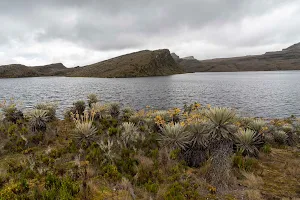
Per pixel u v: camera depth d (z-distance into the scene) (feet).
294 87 167.02
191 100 104.47
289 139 29.86
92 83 246.68
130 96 120.78
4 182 14.56
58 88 177.37
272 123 39.09
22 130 25.70
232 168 17.85
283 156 22.65
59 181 13.41
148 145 23.20
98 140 23.49
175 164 18.26
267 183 15.70
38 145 23.02
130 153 20.21
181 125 21.68
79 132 23.09
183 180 15.49
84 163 17.16
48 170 16.25
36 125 26.55
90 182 14.23
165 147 20.36
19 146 21.91
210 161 16.98
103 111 36.99
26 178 15.07
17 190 12.81
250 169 17.93
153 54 633.20
